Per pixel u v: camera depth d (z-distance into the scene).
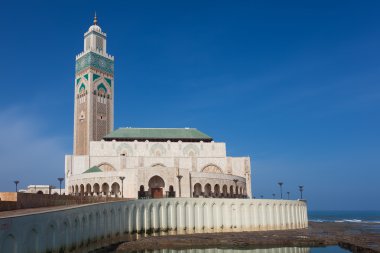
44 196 50.41
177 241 60.59
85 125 145.50
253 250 56.06
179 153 119.88
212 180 99.44
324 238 65.38
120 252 52.75
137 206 65.81
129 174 93.31
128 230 62.53
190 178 96.00
